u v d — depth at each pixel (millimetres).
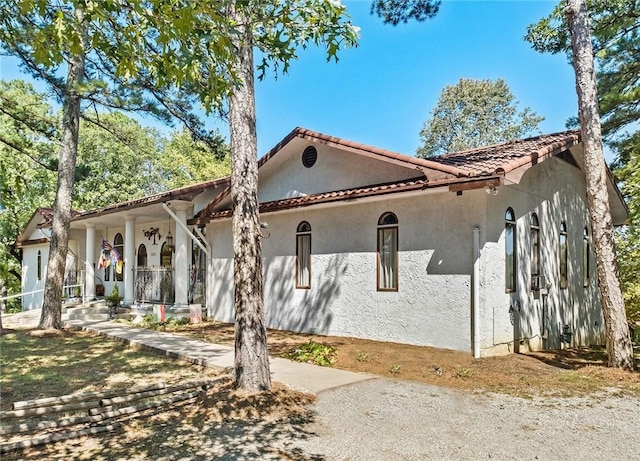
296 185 13039
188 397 5961
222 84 3877
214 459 4180
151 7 3244
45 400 5270
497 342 8945
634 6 13133
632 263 15836
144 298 17594
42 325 13008
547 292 11070
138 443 4574
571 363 8844
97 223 19656
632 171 10930
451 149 46688
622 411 5734
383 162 10742
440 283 9242
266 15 4141
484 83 47156
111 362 8727
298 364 8109
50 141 14617
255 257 6227
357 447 4449
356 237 10938
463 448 4441
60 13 3172
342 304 11133
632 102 14781
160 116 13984
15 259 28703
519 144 11719
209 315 15109
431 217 9477
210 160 39625
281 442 4570
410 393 6367
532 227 10703
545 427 5082
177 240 14844
